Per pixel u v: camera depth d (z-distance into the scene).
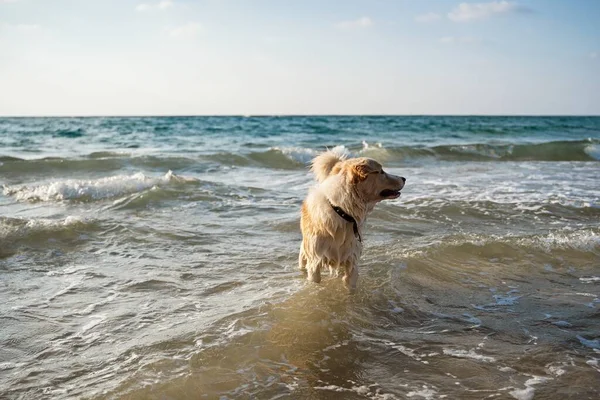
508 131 16.09
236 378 1.65
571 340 1.95
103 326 2.01
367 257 2.85
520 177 5.96
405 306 2.26
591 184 5.40
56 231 3.20
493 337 1.97
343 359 1.79
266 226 3.56
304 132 15.89
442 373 1.71
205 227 3.51
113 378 1.63
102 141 11.80
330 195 2.32
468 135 14.70
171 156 6.99
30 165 5.92
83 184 4.49
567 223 3.70
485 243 3.04
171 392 1.55
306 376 1.68
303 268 2.69
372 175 2.33
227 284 2.48
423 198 4.36
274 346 1.86
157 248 3.04
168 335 1.92
